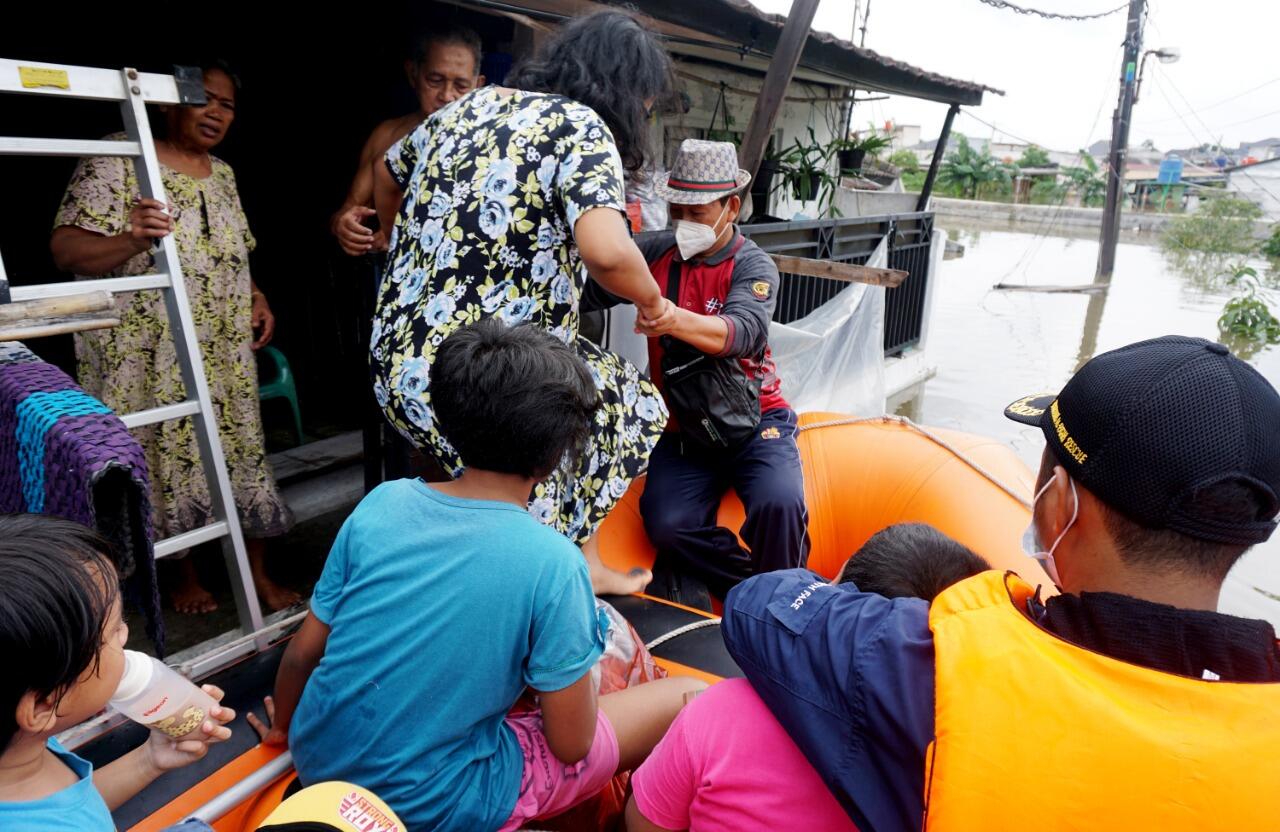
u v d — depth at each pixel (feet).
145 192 5.71
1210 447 2.47
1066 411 2.81
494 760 4.42
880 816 2.90
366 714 4.05
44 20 10.25
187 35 11.28
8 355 5.51
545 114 5.24
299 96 13.05
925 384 23.91
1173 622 2.54
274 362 12.36
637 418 6.48
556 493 5.83
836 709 3.04
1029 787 2.50
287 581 9.40
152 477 7.84
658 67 5.64
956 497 10.21
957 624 2.84
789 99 23.95
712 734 3.65
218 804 4.44
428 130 5.84
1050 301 39.86
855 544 10.74
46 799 2.99
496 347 4.11
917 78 20.58
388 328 5.52
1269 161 86.99
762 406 9.21
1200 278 49.55
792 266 11.23
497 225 5.24
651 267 8.66
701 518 9.04
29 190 11.27
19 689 2.70
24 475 4.95
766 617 3.37
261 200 13.26
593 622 4.24
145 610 4.93
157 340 7.47
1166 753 2.38
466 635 3.97
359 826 3.22
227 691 5.74
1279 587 13.55
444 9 11.44
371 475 8.37
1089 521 2.78
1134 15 45.93
